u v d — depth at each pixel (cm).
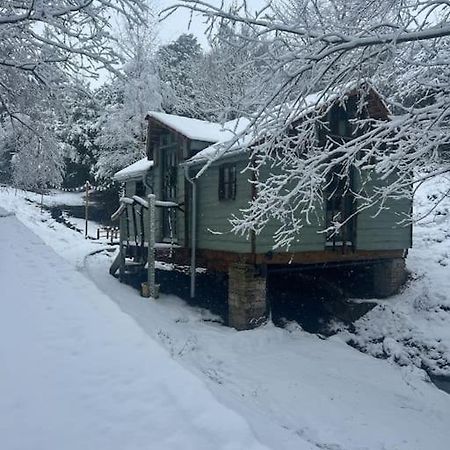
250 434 246
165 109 2477
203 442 242
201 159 1022
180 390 301
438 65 525
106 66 955
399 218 1183
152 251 1134
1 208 1307
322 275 1273
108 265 1492
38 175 1354
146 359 353
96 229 2547
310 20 527
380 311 1101
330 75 591
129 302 1025
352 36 473
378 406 645
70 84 1032
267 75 491
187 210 1190
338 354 884
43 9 800
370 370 816
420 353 942
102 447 246
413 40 477
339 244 1075
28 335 403
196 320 1015
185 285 1268
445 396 749
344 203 1063
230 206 1027
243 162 980
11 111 1175
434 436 563
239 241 988
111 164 2627
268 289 1162
